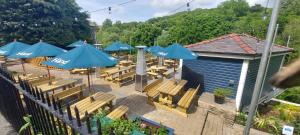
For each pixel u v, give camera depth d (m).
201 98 8.73
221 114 7.61
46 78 8.72
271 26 3.47
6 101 4.22
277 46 12.56
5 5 20.78
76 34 28.53
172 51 7.77
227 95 8.58
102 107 6.26
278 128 7.23
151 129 5.16
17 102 3.40
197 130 6.07
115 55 20.84
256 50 8.22
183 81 9.04
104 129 3.21
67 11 28.39
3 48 9.32
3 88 4.04
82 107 5.56
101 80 11.23
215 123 7.01
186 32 31.89
